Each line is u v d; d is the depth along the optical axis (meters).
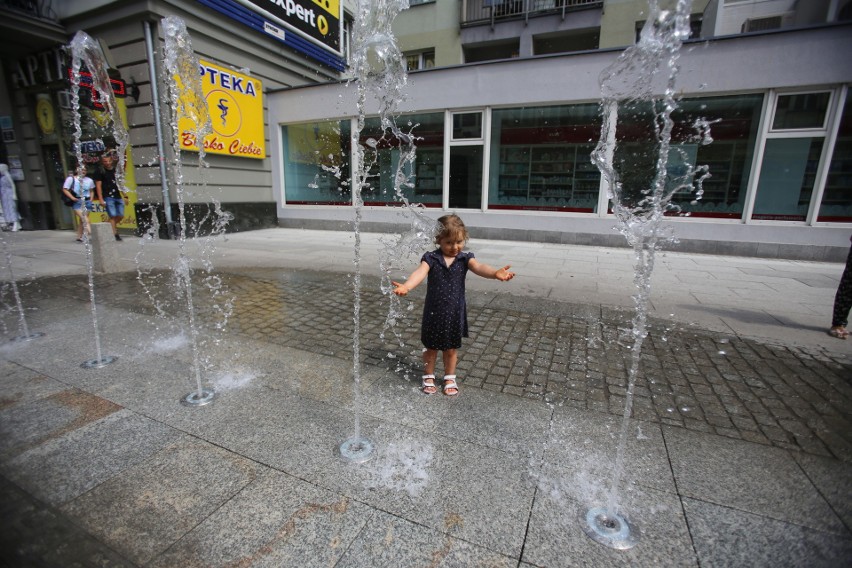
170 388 2.96
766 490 2.04
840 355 3.66
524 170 10.02
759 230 8.35
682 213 8.85
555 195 9.84
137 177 9.84
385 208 11.51
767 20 11.53
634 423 2.60
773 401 2.90
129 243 9.30
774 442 2.43
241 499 1.92
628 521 1.83
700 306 5.05
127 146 9.73
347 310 4.86
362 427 2.50
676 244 8.88
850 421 2.66
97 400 2.79
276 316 4.60
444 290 2.77
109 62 9.42
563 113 9.45
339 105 11.30
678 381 3.18
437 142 10.69
